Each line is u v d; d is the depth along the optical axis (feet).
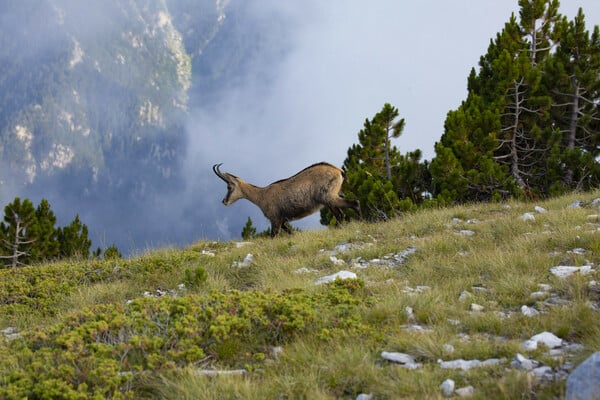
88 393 33.27
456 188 113.39
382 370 33.58
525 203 90.79
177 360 36.96
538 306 42.52
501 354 34.60
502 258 53.78
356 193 116.26
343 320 40.93
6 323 54.90
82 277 67.77
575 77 129.39
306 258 65.82
